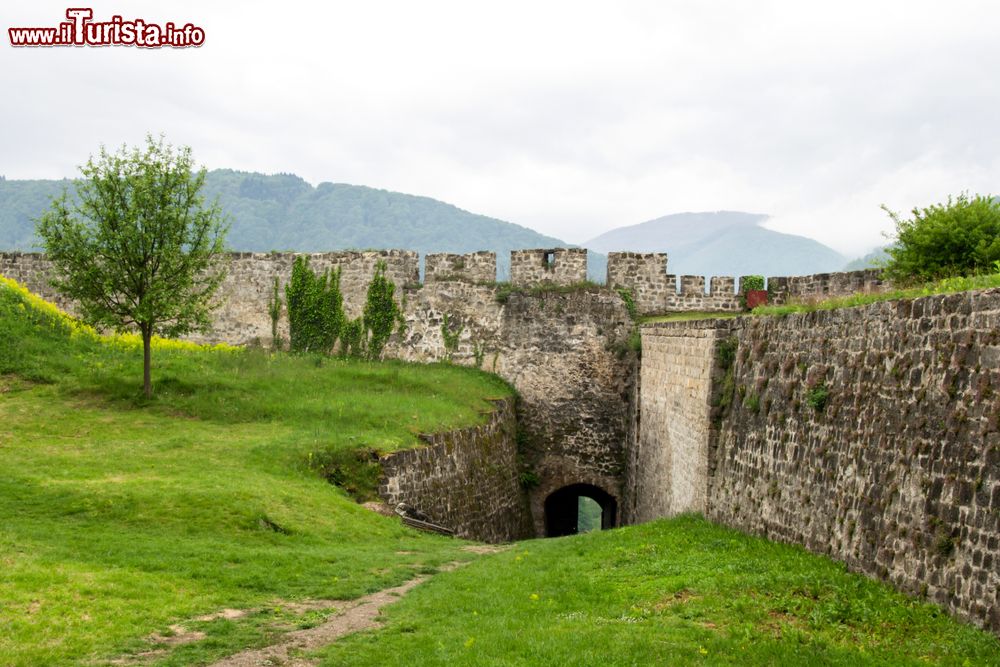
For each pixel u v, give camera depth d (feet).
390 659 35.01
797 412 52.95
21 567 44.21
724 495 64.44
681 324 79.30
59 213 88.07
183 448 77.20
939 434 37.17
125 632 37.86
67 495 59.77
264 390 98.37
